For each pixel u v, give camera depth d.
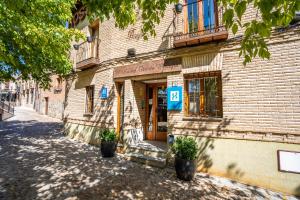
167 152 6.11
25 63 7.26
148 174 5.27
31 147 7.79
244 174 4.97
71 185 4.39
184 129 5.95
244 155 5.03
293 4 1.90
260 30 2.04
